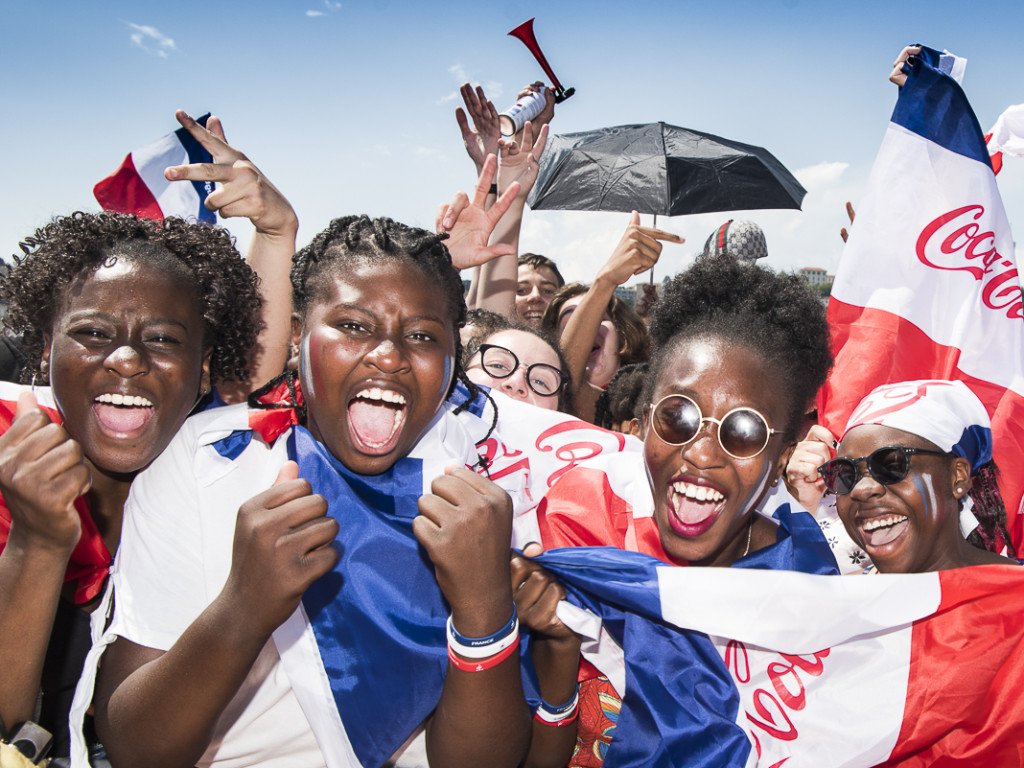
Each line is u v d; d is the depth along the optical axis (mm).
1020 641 1816
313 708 1665
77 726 1566
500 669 1548
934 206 2811
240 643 1412
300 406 1843
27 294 1807
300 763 1731
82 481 1532
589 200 5512
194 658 1420
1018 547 2561
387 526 1757
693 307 2023
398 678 1696
